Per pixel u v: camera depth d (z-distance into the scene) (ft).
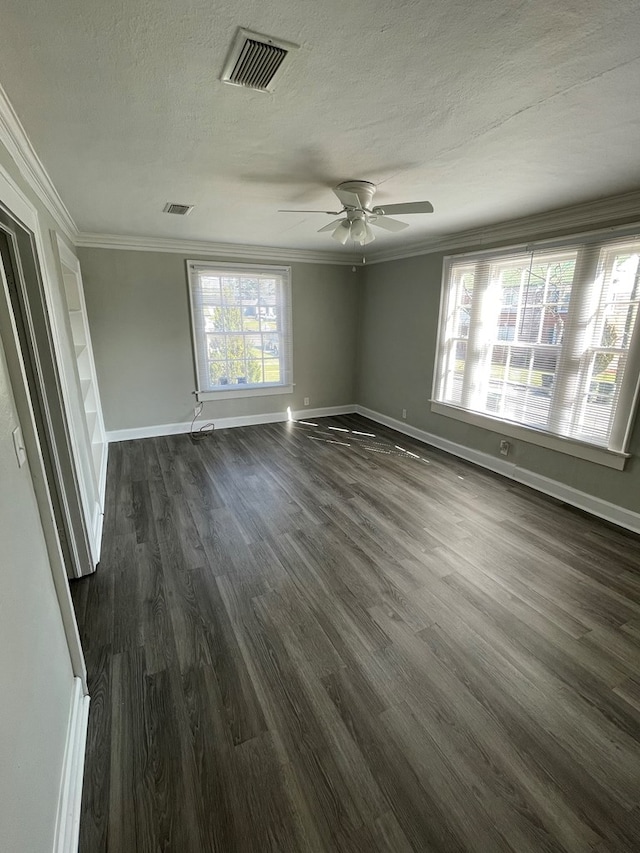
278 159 7.25
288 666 5.98
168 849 3.92
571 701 5.47
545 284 11.26
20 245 6.38
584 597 7.48
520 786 4.46
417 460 14.44
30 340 6.67
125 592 7.55
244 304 17.46
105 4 3.61
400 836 4.02
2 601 3.11
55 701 4.23
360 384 20.61
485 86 4.95
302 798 4.34
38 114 5.49
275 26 3.92
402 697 5.50
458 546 9.11
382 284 17.99
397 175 8.03
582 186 8.59
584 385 10.62
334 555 8.75
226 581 7.88
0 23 3.78
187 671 5.89
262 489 11.98
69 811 3.93
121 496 11.46
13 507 3.71
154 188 8.81
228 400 18.06
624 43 4.14
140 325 15.69
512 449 12.80
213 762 4.67
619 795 4.39
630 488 9.82
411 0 3.59
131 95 5.11
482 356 13.47
